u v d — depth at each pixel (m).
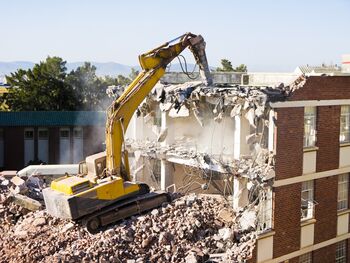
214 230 21.56
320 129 22.39
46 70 58.22
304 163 21.95
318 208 22.80
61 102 58.12
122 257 19.11
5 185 27.81
